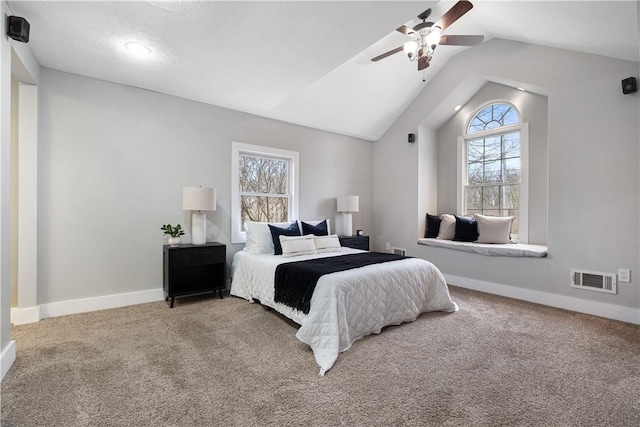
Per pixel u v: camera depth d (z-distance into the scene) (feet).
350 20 6.95
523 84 11.99
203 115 12.27
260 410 5.09
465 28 12.05
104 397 5.40
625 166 9.43
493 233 13.46
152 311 10.11
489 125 14.87
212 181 12.48
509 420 4.87
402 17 6.85
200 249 11.02
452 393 5.59
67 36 7.63
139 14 6.74
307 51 8.32
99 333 8.23
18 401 5.26
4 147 6.07
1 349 6.04
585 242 10.20
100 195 10.22
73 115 9.77
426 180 16.35
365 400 5.38
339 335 7.25
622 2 6.82
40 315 9.23
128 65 9.20
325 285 7.83
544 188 12.98
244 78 10.03
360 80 13.71
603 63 9.81
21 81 8.79
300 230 13.52
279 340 7.91
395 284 8.97
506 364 6.67
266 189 14.39
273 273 9.87
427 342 7.82
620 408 5.16
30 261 9.00
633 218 9.30
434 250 15.14
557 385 5.85
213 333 8.32
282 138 14.53
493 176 14.80
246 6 6.45
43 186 9.33
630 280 9.33
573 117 10.46
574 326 8.91
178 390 5.64
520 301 11.55
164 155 11.41
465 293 12.70
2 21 6.03
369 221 18.29
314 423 4.79
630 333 8.39
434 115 15.65
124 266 10.67
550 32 9.84
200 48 8.18
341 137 16.85
